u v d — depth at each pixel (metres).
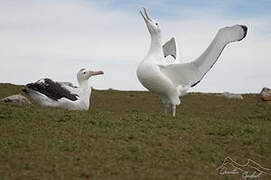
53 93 14.48
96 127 12.50
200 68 14.28
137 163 9.81
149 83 14.59
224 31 13.87
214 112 19.50
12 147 10.39
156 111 20.00
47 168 9.06
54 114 13.41
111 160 9.82
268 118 17.36
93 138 11.49
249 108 20.52
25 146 10.49
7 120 12.72
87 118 13.31
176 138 11.93
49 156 9.84
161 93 14.95
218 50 14.03
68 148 10.46
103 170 9.17
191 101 22.84
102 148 10.62
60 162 9.48
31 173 8.77
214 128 13.26
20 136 11.27
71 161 9.58
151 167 9.62
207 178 9.13
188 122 13.95
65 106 14.52
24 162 9.38
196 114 18.94
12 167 9.07
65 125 12.49
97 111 14.88
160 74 14.29
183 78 14.59
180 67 14.23
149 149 10.77
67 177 8.65
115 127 12.63
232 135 12.68
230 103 22.23
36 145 10.59
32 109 14.08
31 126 12.20
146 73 14.39
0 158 9.59
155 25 14.80
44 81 14.62
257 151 11.43
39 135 11.47
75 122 12.85
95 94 24.58
